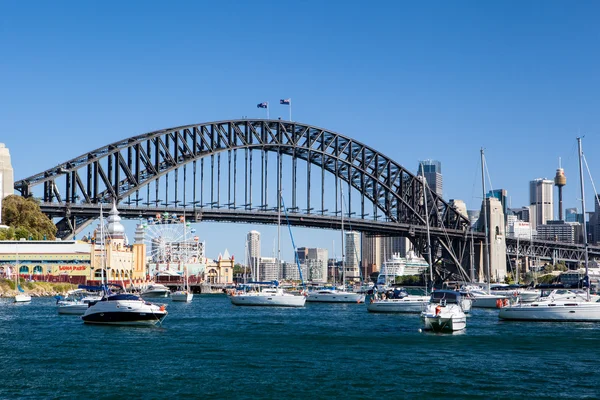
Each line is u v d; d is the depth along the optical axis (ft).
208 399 196.54
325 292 619.26
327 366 243.19
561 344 297.12
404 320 416.46
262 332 346.54
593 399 199.11
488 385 214.07
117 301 358.64
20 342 299.38
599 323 371.76
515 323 378.94
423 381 219.20
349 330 355.56
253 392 204.13
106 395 200.44
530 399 198.80
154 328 358.02
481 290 594.24
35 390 206.08
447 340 311.47
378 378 223.10
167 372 231.50
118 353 270.26
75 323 376.07
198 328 364.58
